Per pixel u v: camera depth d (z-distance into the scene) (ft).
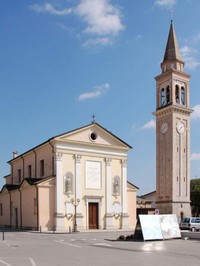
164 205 224.94
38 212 160.56
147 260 63.26
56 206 162.81
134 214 184.65
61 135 167.22
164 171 230.07
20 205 178.70
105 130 179.32
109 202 176.45
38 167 183.93
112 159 180.45
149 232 104.99
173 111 228.63
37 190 161.99
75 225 162.30
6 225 194.29
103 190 176.04
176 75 234.17
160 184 231.91
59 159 166.40
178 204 221.25
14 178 216.54
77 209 167.22
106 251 78.43
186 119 233.55
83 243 99.50
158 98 241.55
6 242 103.76
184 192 225.15
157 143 237.86
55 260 63.77
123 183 181.68
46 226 161.17
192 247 85.76
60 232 152.46
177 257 67.36
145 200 271.69
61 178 165.58
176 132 228.22
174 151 225.35
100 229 170.30
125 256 69.21
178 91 234.17
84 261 62.34
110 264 58.59
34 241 107.45
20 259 65.10
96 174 175.11
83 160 172.35
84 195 169.99
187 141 232.12
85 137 174.29
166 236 107.24
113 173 179.93
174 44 243.60
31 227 166.50
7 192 193.06
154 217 108.47
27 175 197.88
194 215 284.20
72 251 78.79
